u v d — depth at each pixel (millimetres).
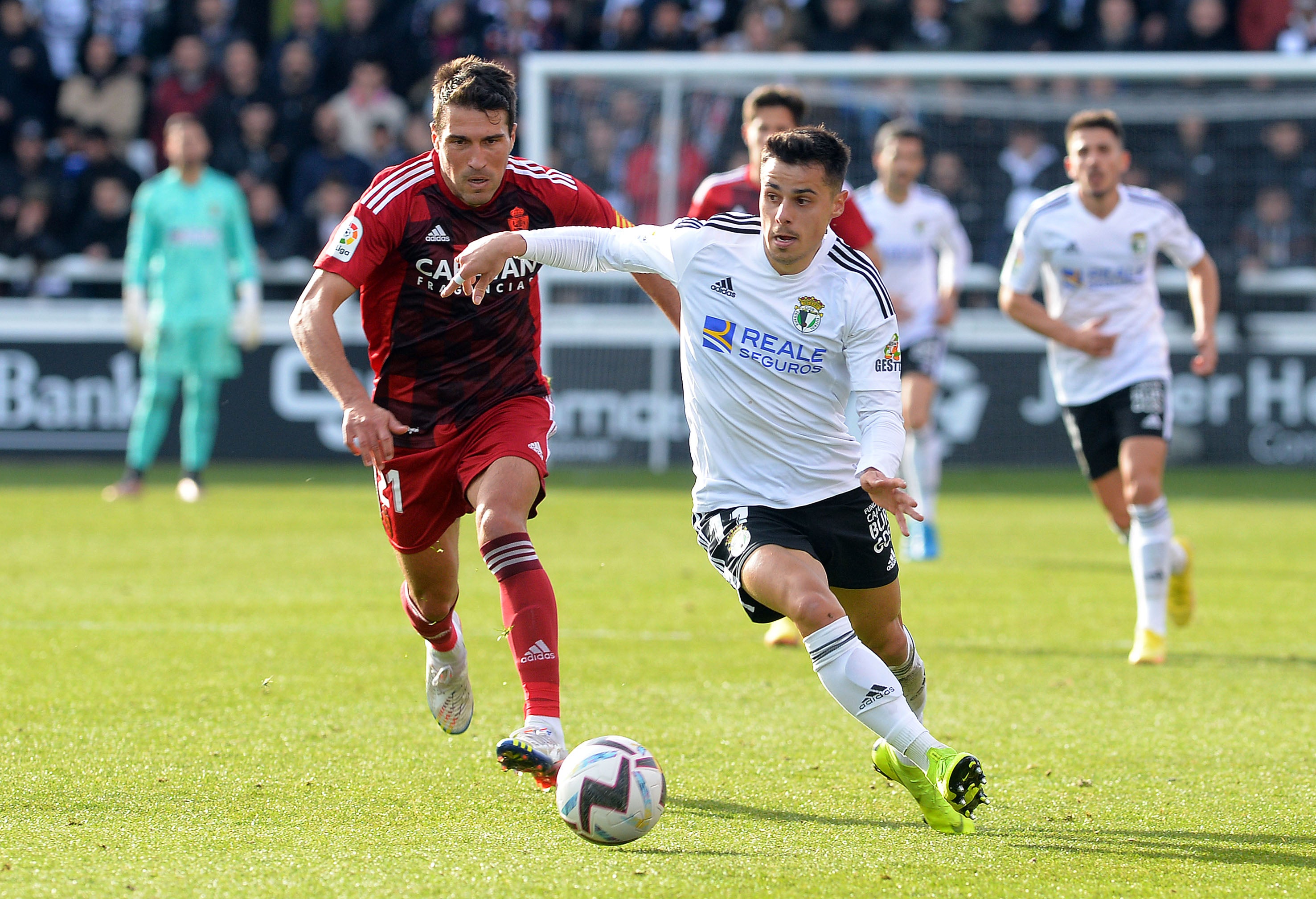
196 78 54469
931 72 46688
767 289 13078
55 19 60062
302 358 50375
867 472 12391
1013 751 15633
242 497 41531
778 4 53469
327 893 10727
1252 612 24734
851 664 12219
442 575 14930
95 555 30141
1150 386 21906
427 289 14141
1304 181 50531
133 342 40125
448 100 13484
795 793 13797
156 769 14375
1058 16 52938
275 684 18469
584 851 11875
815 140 12391
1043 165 50625
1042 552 32031
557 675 13047
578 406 49688
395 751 15250
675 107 50469
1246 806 13438
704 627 22938
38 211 51812
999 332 48969
